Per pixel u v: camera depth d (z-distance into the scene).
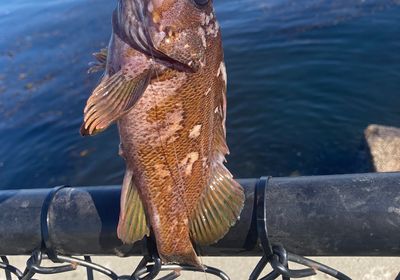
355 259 0.56
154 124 0.32
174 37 0.32
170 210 0.31
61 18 2.89
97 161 1.54
